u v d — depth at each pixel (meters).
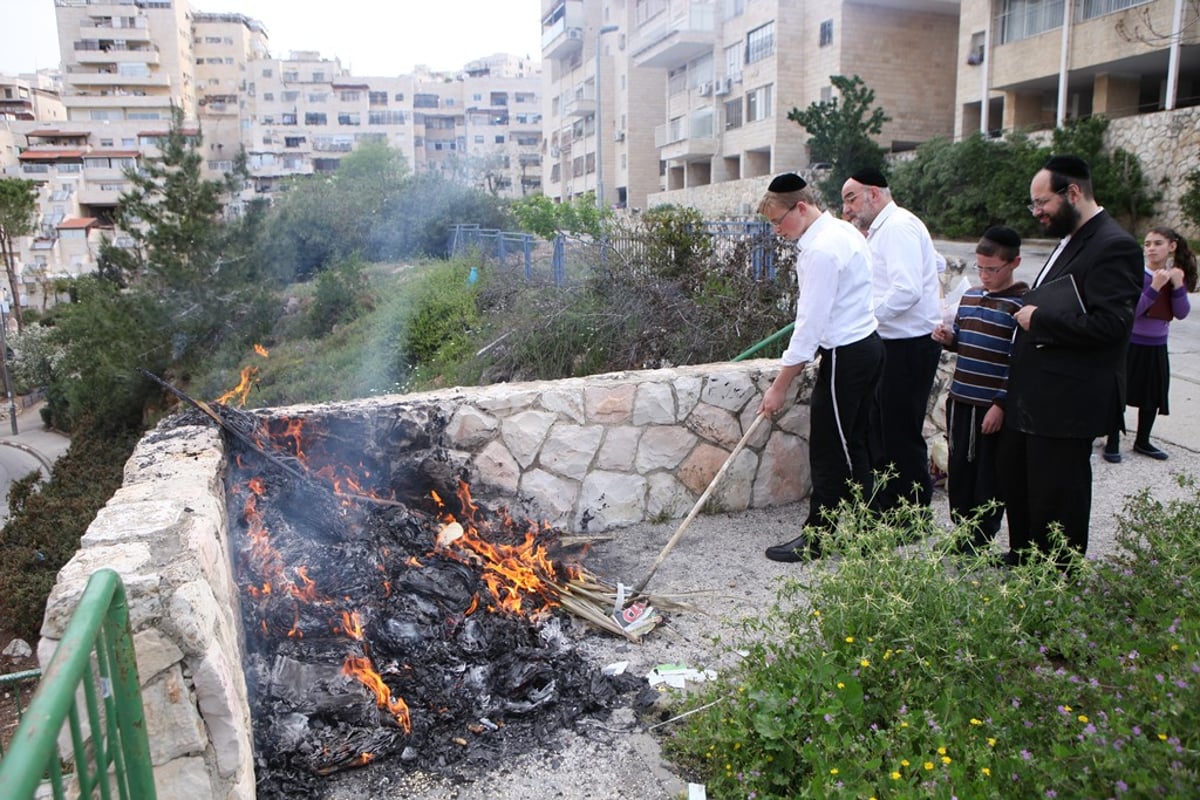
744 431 4.99
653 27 41.47
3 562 10.88
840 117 25.88
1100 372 3.45
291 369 16.45
